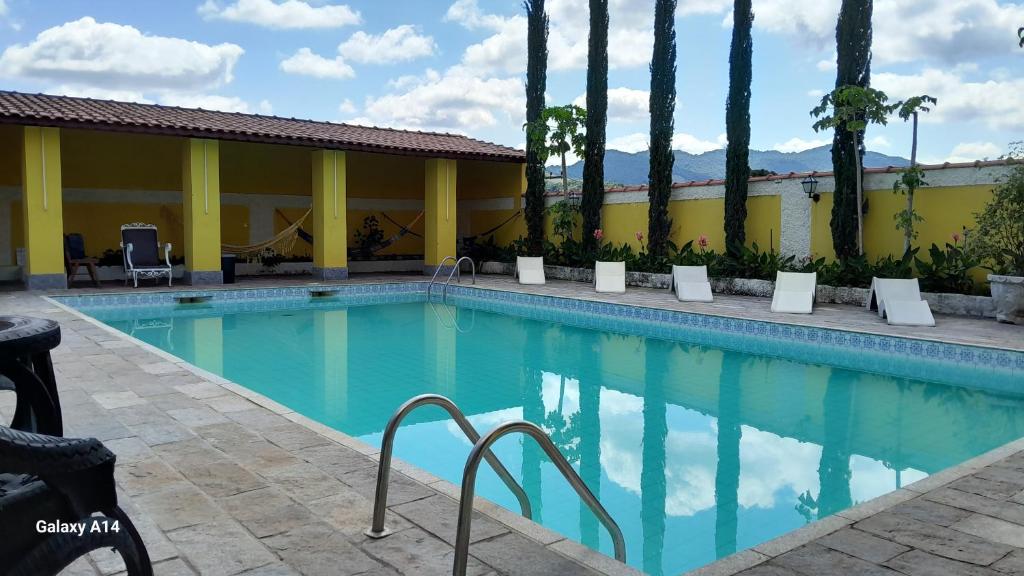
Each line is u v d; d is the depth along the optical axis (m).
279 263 17.38
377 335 9.77
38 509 1.56
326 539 2.72
